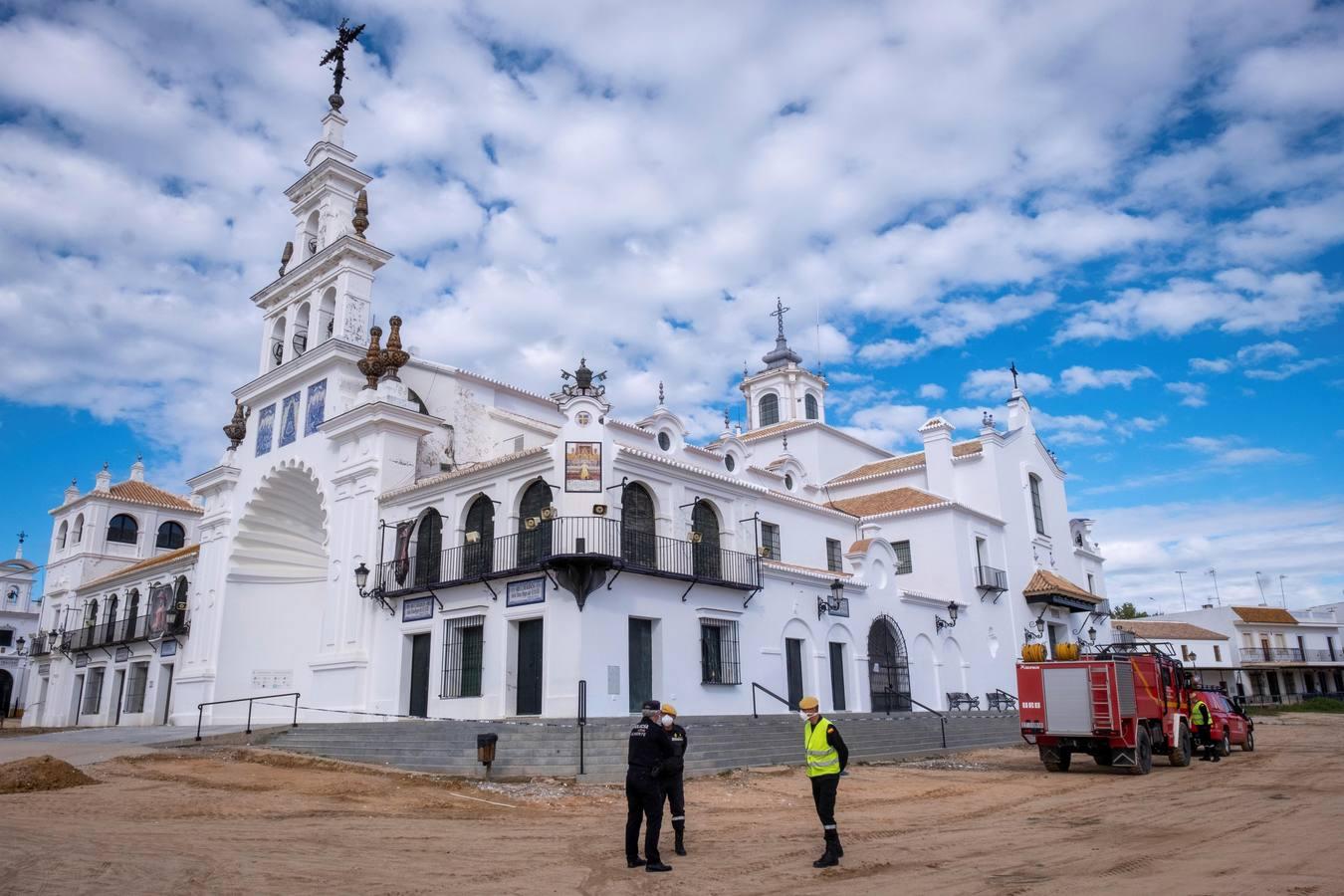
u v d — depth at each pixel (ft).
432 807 42.86
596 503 70.95
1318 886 24.89
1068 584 131.13
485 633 74.08
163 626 119.65
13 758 63.72
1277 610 217.36
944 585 113.80
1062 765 61.21
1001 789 51.16
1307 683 214.07
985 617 116.67
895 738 74.79
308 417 100.17
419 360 100.22
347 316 99.66
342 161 109.70
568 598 68.80
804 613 89.66
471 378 104.06
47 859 28.73
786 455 119.24
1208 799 45.39
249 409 111.04
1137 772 58.90
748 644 82.28
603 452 73.00
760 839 34.86
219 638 101.19
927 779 56.29
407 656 81.46
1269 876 26.27
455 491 81.51
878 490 133.39
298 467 99.50
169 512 165.68
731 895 25.38
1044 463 141.79
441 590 78.89
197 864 28.58
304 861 29.60
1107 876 26.89
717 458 101.35
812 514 106.73
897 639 100.42
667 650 74.33
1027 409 140.46
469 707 73.36
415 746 59.47
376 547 86.28
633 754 29.94
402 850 32.01
